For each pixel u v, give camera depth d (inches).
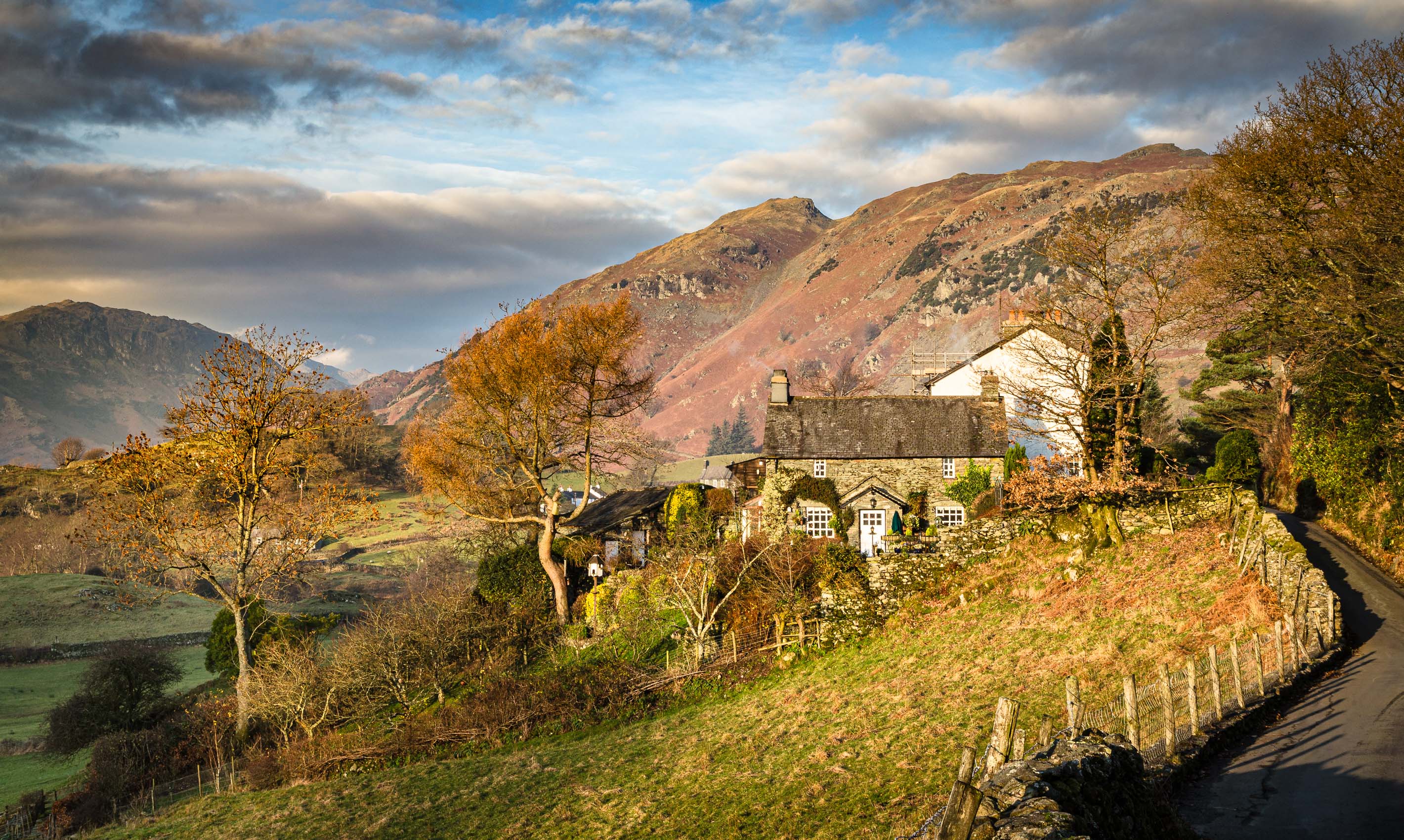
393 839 951.0
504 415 1905.8
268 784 1370.6
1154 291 1486.2
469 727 1380.4
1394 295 1251.2
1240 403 2224.4
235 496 1796.3
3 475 5408.5
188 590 1717.5
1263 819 567.5
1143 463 1738.4
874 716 1011.9
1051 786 394.3
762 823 731.4
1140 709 697.0
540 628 1841.8
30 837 1461.6
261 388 1668.3
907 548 1492.4
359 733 1465.3
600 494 4124.0
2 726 2310.5
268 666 1648.6
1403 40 1391.5
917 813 662.5
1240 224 1536.7
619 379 2011.6
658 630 1616.6
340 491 1786.4
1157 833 456.4
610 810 877.8
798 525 1910.7
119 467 1577.3
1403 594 1143.6
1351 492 1478.8
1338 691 826.8
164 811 1323.8
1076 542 1432.1
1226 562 1234.6
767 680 1354.6
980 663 1123.9
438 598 1815.9
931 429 1940.2
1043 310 1550.2
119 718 1823.3
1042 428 1877.5
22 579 3668.8
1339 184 1430.9
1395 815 563.2
